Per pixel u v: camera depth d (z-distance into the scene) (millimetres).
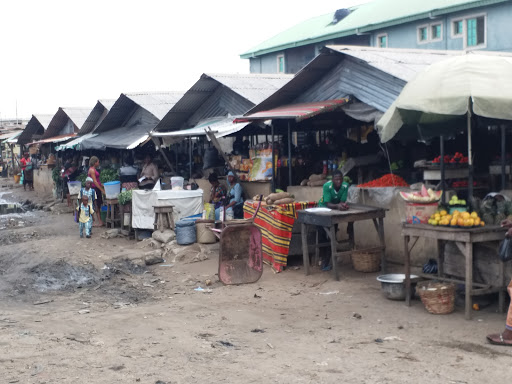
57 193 25328
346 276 9328
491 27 18438
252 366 5453
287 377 5133
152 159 18500
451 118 8117
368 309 7410
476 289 6859
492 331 6258
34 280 10859
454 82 6613
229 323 7090
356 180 11859
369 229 10375
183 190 13375
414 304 7523
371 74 10820
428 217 7246
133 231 14578
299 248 10281
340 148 13039
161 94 20766
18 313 8320
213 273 10266
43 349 6156
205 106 17422
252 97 15000
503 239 6766
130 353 5957
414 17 20656
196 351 5973
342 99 11344
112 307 8500
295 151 13875
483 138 10812
